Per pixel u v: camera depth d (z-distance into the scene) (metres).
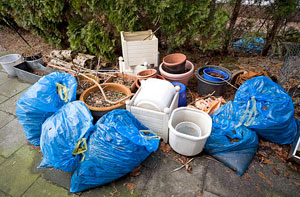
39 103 2.05
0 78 3.61
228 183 1.84
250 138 2.02
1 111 2.81
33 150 2.24
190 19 3.06
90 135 1.82
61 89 2.22
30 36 5.16
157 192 1.80
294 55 2.99
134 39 3.20
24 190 1.85
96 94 2.68
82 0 3.15
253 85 2.13
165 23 3.16
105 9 3.12
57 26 3.99
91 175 1.76
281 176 1.87
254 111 2.04
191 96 2.92
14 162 2.11
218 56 3.78
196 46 3.86
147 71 2.82
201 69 2.96
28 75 3.34
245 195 1.75
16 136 2.42
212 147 2.08
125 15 3.05
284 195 1.74
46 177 1.96
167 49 3.99
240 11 3.16
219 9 2.89
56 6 3.39
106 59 3.65
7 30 5.45
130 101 2.11
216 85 2.62
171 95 2.19
